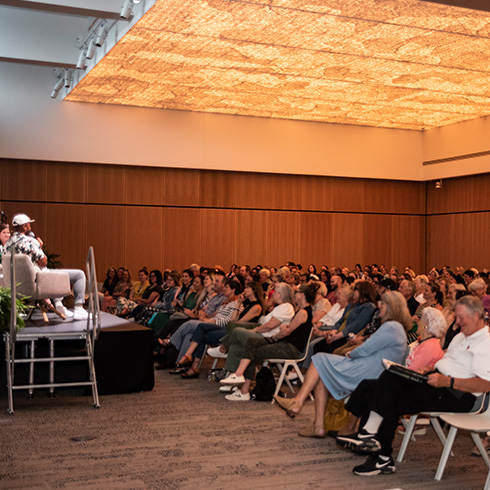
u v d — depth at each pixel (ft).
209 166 51.70
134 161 49.65
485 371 13.52
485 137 51.34
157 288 35.60
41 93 47.21
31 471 14.08
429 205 59.47
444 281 29.84
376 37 31.86
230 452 15.69
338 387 16.40
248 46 33.53
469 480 13.91
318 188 56.29
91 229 50.14
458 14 28.40
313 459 15.23
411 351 16.19
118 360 22.18
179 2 27.32
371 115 51.78
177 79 40.83
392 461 14.35
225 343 22.98
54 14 38.50
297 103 47.70
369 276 37.40
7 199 47.88
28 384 20.06
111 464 14.65
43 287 20.65
